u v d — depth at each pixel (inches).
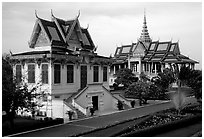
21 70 1860.2
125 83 3110.2
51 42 1945.1
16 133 1202.6
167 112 1486.2
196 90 1766.7
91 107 1704.0
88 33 2410.2
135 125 1190.3
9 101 1214.9
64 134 1178.6
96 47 2320.4
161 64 3860.7
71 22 2137.1
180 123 1219.9
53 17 2114.9
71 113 1530.5
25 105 1283.2
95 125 1366.9
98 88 1841.8
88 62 2034.9
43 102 1718.8
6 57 1884.8
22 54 1899.6
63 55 1781.5
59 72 1788.9
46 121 1357.0
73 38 2150.6
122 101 2041.1
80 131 1231.5
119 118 1557.6
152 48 4141.2
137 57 3971.5
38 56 1736.0
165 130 1147.3
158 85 2122.3
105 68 2225.6
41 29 2000.5
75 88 1913.1
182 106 1581.0
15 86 1277.1
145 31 4389.8
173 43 4025.6
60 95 1782.7
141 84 2174.0
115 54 4586.6
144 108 1979.6
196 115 1339.8
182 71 1731.1
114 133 1083.9
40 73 1766.7
